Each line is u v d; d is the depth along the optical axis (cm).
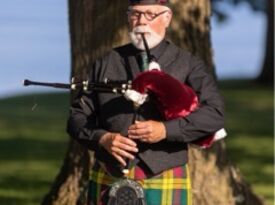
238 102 5878
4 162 3719
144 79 1441
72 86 1474
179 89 1440
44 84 1480
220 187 2227
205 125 1449
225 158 2253
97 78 1496
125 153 1434
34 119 5088
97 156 1486
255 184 3294
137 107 1455
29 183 3200
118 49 1506
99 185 1484
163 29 1477
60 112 5400
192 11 2217
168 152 1466
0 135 4478
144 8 1462
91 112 1494
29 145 4200
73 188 2205
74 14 2184
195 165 2205
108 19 2145
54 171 3497
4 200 2844
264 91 6419
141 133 1430
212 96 1477
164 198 1464
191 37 2217
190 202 1486
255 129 4834
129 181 1459
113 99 1472
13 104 5681
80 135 1477
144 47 1470
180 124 1442
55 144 4253
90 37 2161
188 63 1490
